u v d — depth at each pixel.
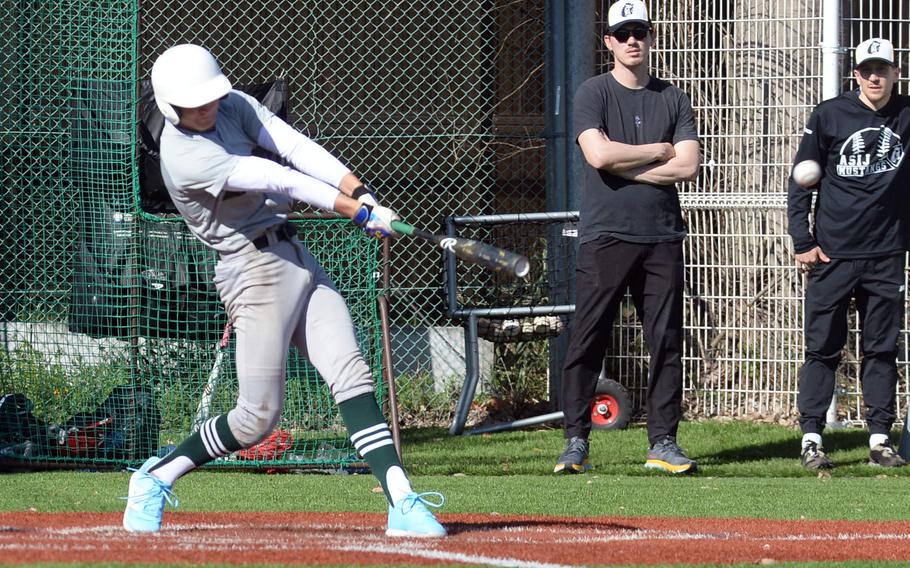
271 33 33.59
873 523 16.69
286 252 13.62
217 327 23.14
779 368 28.53
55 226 24.83
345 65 33.59
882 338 23.06
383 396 24.03
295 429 22.94
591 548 13.52
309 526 15.41
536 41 32.16
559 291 28.95
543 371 29.94
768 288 28.47
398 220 13.16
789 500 18.95
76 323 23.20
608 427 27.75
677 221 22.30
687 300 28.89
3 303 24.53
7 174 24.72
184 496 18.92
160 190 24.67
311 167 13.82
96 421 22.69
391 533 13.95
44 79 24.45
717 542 14.55
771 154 28.30
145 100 24.66
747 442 25.64
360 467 22.17
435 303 30.52
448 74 33.12
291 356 22.89
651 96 22.31
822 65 27.64
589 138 21.86
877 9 29.19
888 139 22.45
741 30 28.39
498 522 16.12
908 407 23.41
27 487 19.81
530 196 32.50
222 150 13.08
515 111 32.44
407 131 33.34
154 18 31.31
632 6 22.11
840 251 22.72
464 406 27.27
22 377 23.80
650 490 19.91
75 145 23.00
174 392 23.17
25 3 24.70
